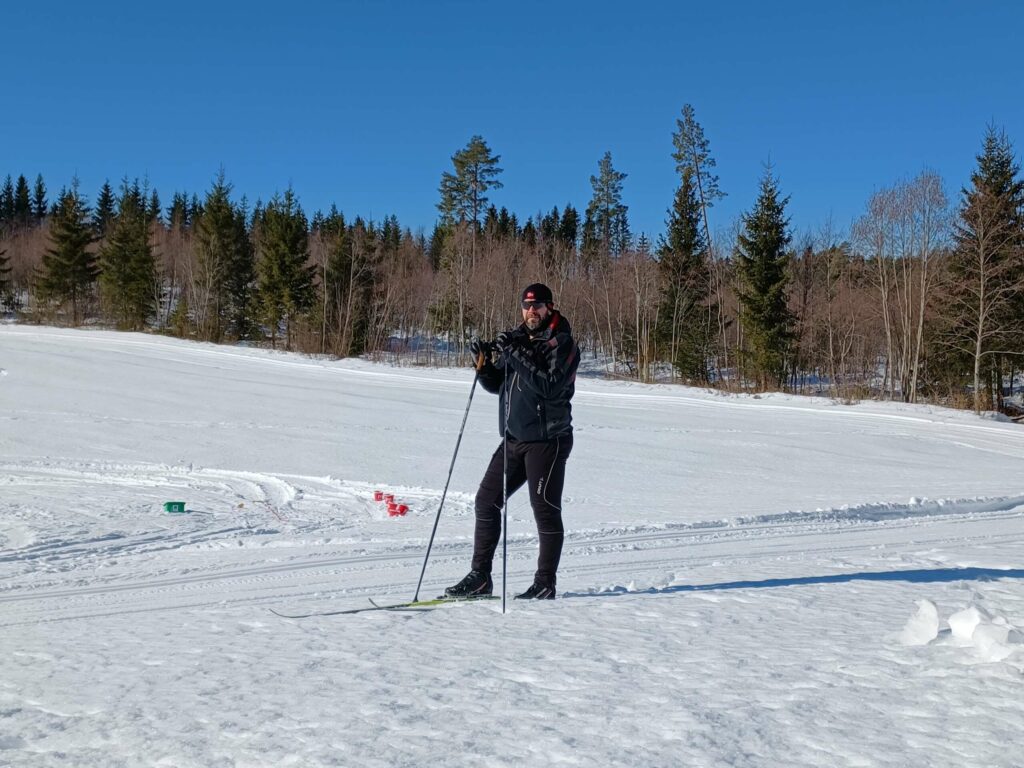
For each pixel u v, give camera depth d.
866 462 17.47
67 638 3.96
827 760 1.94
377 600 5.79
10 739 2.32
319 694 2.61
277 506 11.55
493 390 4.98
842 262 51.03
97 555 8.20
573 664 2.89
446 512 11.04
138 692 2.75
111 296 58.31
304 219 53.59
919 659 2.78
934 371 39.88
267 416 22.22
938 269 38.28
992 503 12.09
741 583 5.00
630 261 52.59
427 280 59.97
